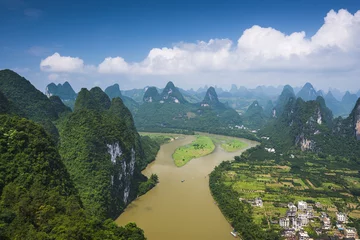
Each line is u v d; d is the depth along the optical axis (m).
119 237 88.69
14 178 87.69
